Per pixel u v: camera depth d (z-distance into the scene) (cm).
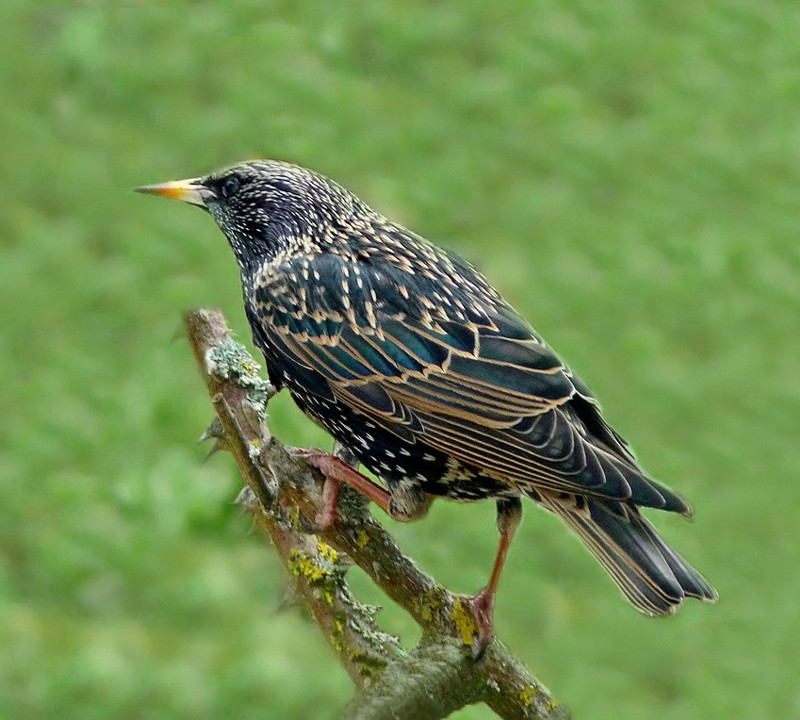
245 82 1591
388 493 827
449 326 806
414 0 1742
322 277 833
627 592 732
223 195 872
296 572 714
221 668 1138
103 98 1566
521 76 1683
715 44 1750
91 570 1226
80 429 1323
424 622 710
